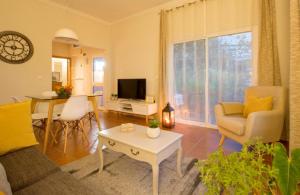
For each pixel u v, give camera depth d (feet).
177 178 5.83
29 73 12.32
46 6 13.05
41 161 4.29
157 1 13.28
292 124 6.77
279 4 9.16
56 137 10.00
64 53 22.43
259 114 6.72
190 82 12.77
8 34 11.30
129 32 16.34
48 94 11.38
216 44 11.44
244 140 6.91
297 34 6.64
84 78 21.72
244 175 2.10
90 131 11.19
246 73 10.41
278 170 2.16
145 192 5.15
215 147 8.48
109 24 17.80
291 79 6.81
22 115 5.10
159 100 13.78
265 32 9.34
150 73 15.07
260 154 2.38
